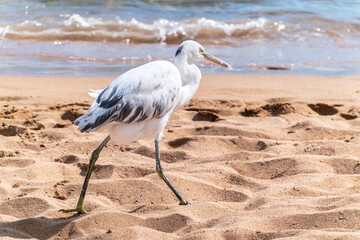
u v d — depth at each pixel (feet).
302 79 60.34
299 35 86.69
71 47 76.64
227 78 60.39
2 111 44.60
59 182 29.43
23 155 34.45
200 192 28.27
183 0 102.37
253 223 22.90
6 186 28.66
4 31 81.30
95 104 25.05
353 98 50.88
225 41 83.20
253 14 95.81
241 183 29.89
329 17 94.48
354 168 31.30
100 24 86.58
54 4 93.86
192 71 29.19
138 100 25.23
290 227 22.67
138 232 22.40
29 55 70.69
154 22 88.43
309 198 26.02
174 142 37.52
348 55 75.92
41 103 48.08
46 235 23.20
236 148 36.42
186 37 84.02
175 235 22.44
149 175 29.96
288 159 32.22
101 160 33.32
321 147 34.96
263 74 63.36
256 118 44.32
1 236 22.17
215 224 23.47
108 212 24.45
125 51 75.41
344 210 23.20
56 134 39.29
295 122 42.24
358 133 38.70
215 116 44.78
